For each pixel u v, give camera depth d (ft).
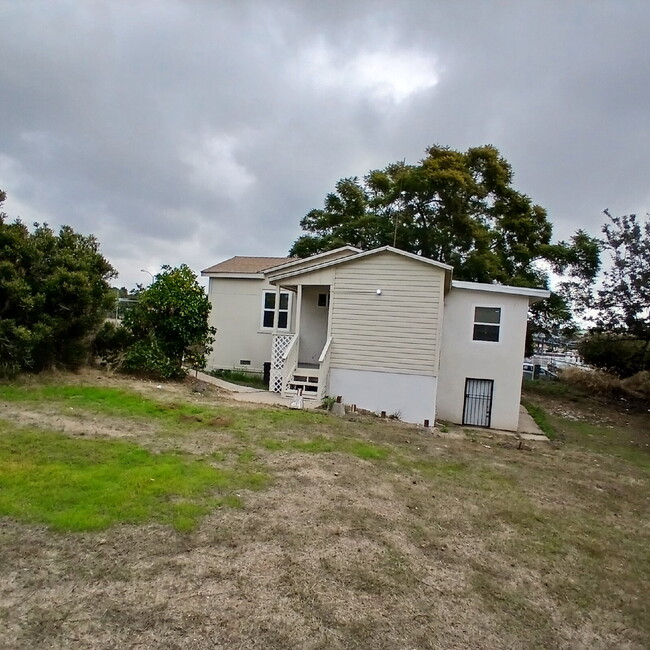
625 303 63.10
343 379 40.06
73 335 35.24
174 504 14.78
